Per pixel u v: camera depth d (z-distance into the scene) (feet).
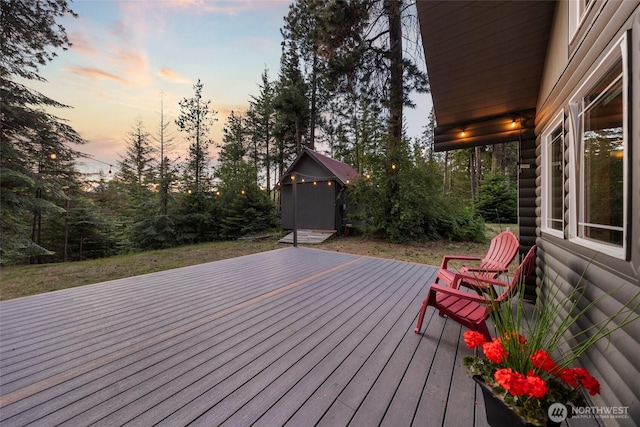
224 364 6.14
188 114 48.62
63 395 5.08
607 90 4.87
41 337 7.40
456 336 7.54
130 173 51.26
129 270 17.80
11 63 23.65
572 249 6.02
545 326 4.53
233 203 38.78
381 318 8.74
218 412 4.67
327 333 7.69
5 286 14.11
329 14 21.70
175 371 5.86
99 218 37.32
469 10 7.93
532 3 7.39
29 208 24.72
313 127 47.57
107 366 6.05
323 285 12.39
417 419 4.56
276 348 6.86
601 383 4.36
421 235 27.50
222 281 13.05
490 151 55.47
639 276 3.51
